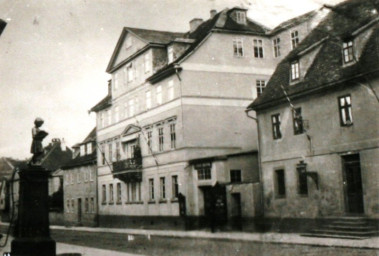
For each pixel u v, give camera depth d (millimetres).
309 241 19031
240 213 28750
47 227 15227
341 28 23719
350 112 21891
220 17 36062
